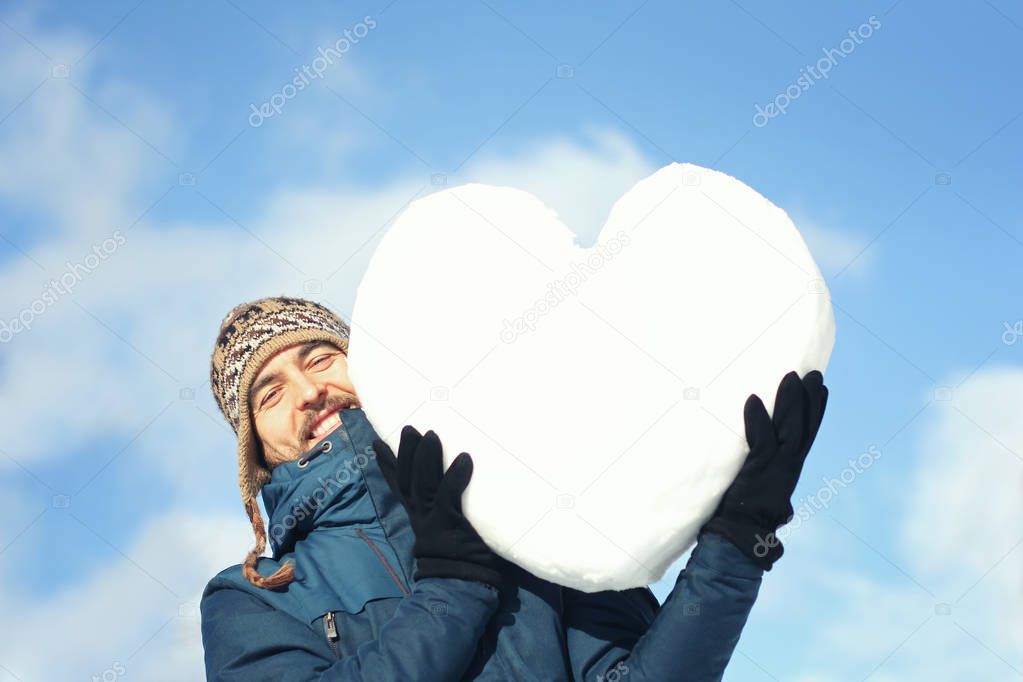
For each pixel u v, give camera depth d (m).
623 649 2.49
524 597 2.44
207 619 2.68
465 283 2.31
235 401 3.10
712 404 2.26
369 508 2.69
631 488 2.22
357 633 2.50
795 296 2.33
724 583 2.32
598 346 2.25
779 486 2.30
